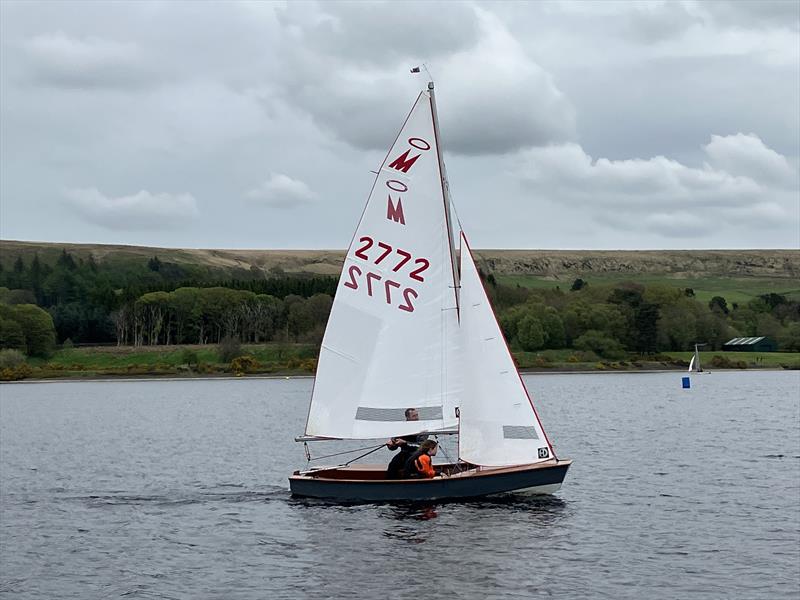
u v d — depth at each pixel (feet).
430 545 92.17
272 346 612.29
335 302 112.16
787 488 127.54
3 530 104.22
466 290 109.50
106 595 78.84
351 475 114.42
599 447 182.09
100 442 209.77
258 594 78.43
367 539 94.63
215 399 387.96
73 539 99.25
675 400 337.11
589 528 99.50
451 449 192.44
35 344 612.29
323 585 80.43
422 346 110.52
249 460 171.63
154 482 141.59
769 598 76.33
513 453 108.58
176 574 84.84
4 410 330.13
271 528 101.40
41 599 78.07
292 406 338.95
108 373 576.20
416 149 110.73
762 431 215.10
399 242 111.04
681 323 621.72
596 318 610.24
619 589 78.48
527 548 90.99
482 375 108.99
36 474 152.97
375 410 111.04
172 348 623.36
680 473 142.72
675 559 87.61
